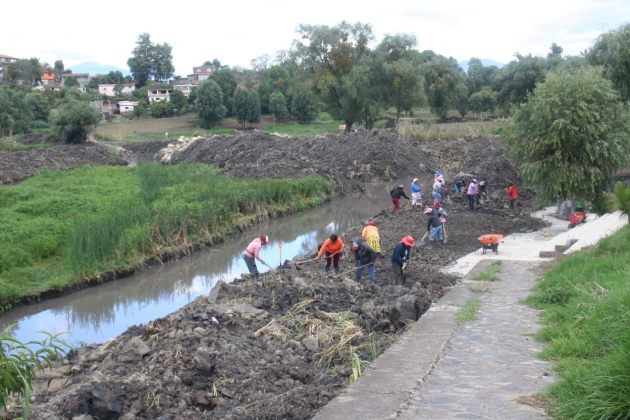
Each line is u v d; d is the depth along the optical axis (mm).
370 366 7016
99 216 22547
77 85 129625
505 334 8227
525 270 13984
